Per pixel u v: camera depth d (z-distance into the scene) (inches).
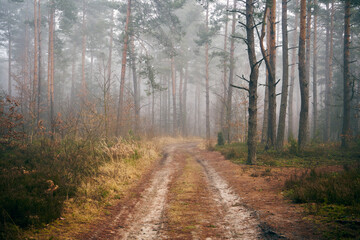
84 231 199.9
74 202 254.8
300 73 648.4
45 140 476.4
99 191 301.4
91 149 463.8
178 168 522.9
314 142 847.1
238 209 260.7
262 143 824.9
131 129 888.9
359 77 1043.9
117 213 253.0
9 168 303.4
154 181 404.2
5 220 182.9
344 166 385.1
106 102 616.7
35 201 216.7
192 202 290.7
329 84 1128.2
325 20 1247.5
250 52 518.0
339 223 186.1
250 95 528.1
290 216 219.0
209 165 570.3
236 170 474.9
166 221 231.3
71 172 327.3
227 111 1022.4
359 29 1113.4
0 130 427.8
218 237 193.2
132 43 1212.5
